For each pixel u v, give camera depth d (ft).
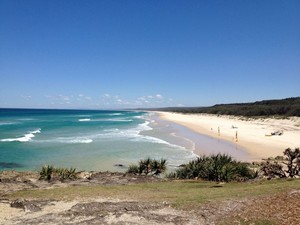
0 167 109.50
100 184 73.26
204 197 53.11
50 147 154.20
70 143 168.14
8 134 216.33
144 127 280.92
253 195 51.42
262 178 75.77
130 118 468.34
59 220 44.62
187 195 56.29
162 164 88.43
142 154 134.51
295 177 73.20
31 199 56.80
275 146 153.58
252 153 135.33
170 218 43.62
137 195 58.85
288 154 80.53
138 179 78.74
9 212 50.29
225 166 78.23
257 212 43.24
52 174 80.28
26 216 48.19
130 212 46.14
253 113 421.18
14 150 145.59
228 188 62.18
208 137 194.90
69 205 53.06
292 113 361.30
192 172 81.30
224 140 178.81
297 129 238.27
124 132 231.71
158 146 156.76
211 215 44.01
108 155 132.05
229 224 40.73
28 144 164.45
